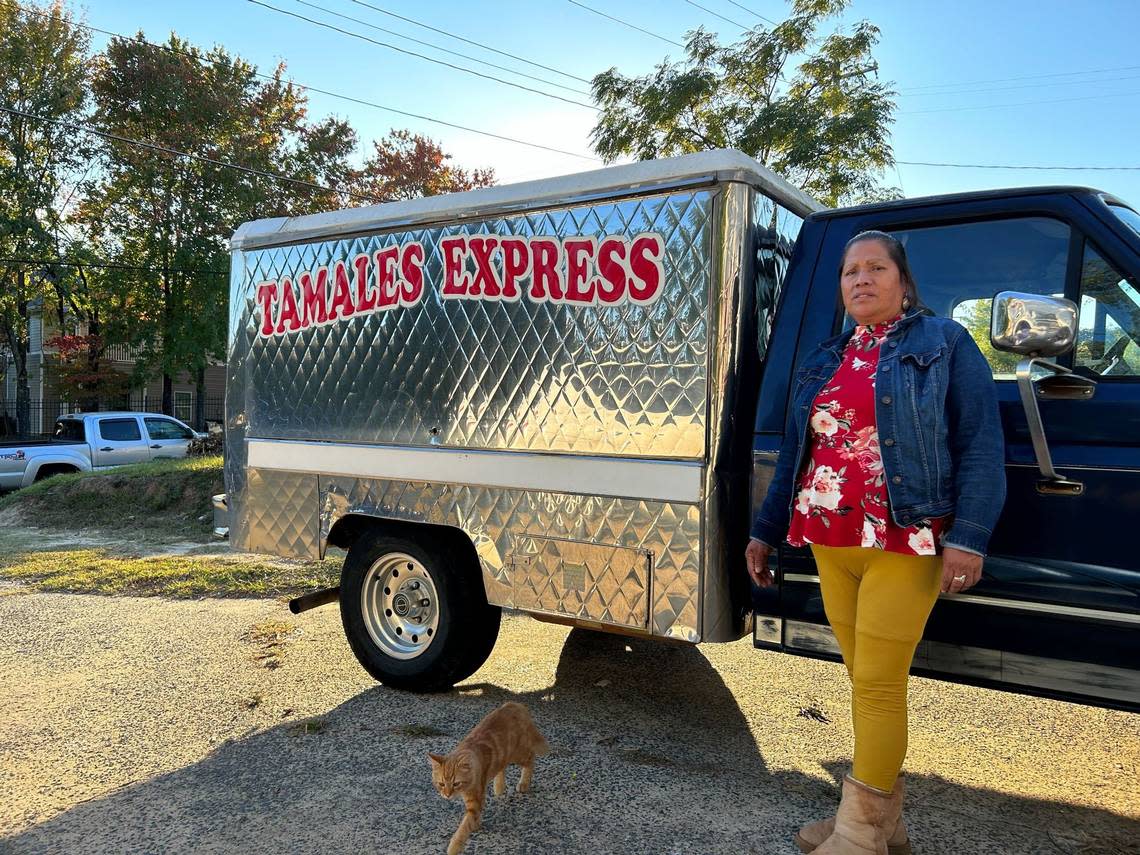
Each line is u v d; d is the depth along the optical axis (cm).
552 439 361
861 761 240
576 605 352
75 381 2617
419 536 409
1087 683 255
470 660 406
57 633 522
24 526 1062
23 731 366
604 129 1920
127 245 2602
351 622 431
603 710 395
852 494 239
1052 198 275
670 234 329
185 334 2556
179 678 436
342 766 331
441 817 290
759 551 274
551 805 299
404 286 413
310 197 2786
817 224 317
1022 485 262
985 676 272
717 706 402
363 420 428
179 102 2492
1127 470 247
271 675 441
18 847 271
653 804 301
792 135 1697
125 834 279
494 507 379
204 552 838
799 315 312
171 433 1587
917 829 285
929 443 228
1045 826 288
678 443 325
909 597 234
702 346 320
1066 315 228
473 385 387
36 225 2472
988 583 268
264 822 287
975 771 333
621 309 341
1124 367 262
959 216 290
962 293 292
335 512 440
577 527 352
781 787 316
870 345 246
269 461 471
